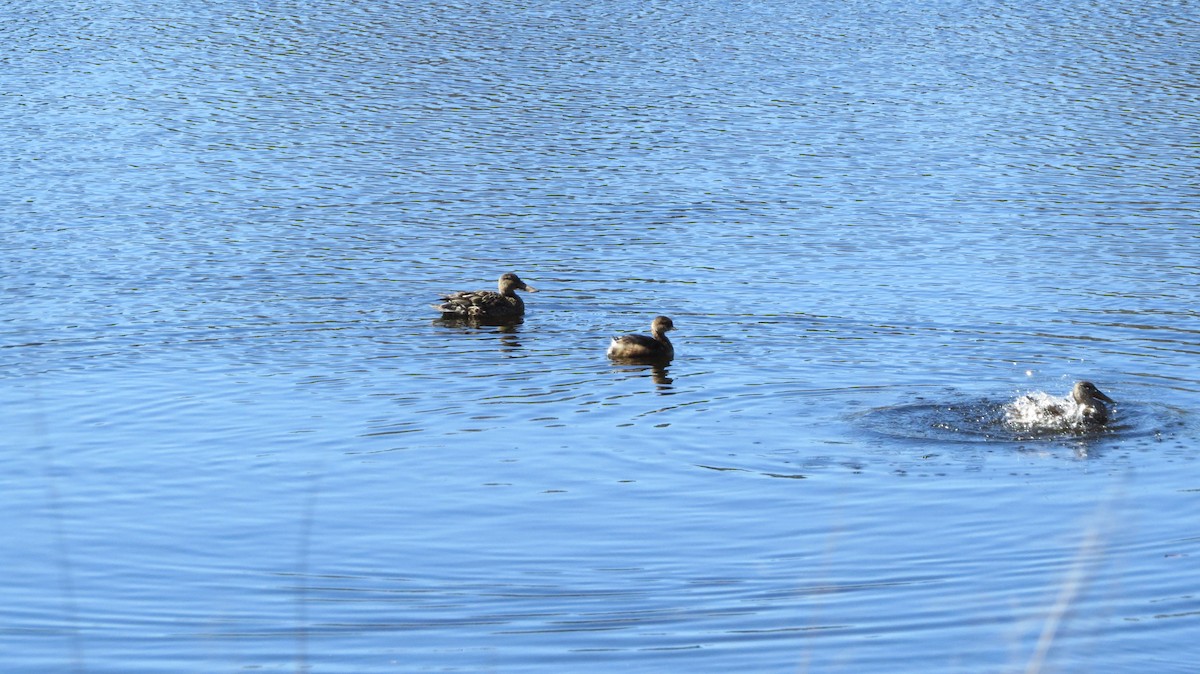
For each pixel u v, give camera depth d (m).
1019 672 16.84
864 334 31.20
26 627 18.34
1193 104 57.03
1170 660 17.16
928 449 24.39
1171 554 20.20
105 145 51.72
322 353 30.17
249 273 36.31
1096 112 56.16
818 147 51.38
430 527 21.39
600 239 39.91
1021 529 21.08
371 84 61.91
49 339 30.66
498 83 61.94
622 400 27.20
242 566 20.12
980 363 29.16
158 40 72.25
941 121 55.34
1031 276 35.56
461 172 47.66
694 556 20.38
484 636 18.09
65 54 69.19
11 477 23.25
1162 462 23.59
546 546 20.75
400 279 36.06
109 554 20.47
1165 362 29.05
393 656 17.56
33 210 42.75
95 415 26.11
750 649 17.72
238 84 62.22
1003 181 46.19
